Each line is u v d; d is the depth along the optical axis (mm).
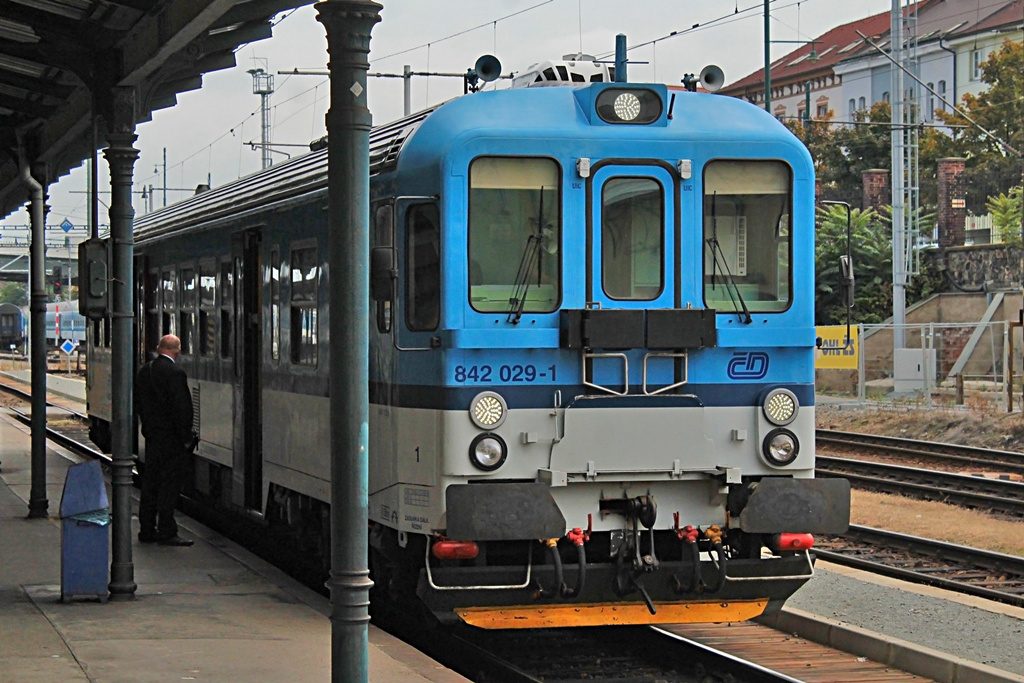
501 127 8586
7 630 8750
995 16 65625
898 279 34188
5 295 148750
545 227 8641
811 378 9000
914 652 8594
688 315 8672
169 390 12594
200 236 14984
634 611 8828
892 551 13430
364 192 5348
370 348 9492
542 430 8523
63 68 9836
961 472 19969
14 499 16219
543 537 8281
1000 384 32438
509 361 8508
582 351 8570
